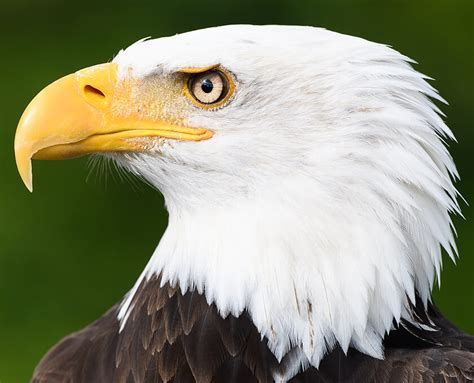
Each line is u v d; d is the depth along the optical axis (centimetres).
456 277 1664
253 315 756
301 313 750
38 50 1927
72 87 807
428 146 770
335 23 1884
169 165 794
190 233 784
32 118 797
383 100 769
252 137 771
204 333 764
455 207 782
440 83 1862
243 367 755
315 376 749
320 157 760
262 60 775
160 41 806
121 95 803
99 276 1661
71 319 1596
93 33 1933
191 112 790
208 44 784
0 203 1739
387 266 752
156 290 794
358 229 751
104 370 811
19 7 1984
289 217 756
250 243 760
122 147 802
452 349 761
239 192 770
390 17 1895
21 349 1539
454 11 1903
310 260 750
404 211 758
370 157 757
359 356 754
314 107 768
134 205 1756
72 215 1738
